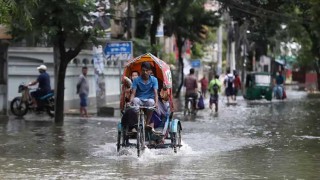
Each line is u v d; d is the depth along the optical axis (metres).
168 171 14.00
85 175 13.41
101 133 22.48
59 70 26.56
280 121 28.98
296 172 14.08
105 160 15.77
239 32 66.12
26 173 13.68
